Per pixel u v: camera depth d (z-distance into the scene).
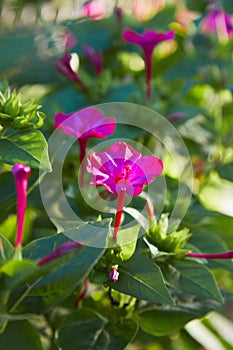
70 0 0.77
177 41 0.73
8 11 0.75
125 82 0.61
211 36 0.73
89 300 0.49
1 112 0.45
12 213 0.52
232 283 0.62
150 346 0.55
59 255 0.39
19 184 0.42
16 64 0.65
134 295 0.43
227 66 0.68
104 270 0.44
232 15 0.73
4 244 0.41
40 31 0.67
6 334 0.43
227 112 0.66
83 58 0.66
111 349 0.46
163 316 0.48
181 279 0.45
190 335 0.56
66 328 0.46
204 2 0.75
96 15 0.68
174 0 0.78
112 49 0.68
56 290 0.41
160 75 0.69
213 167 0.61
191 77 0.69
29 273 0.39
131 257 0.44
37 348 0.43
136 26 0.69
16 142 0.44
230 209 0.60
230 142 0.63
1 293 0.40
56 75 0.64
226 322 0.60
